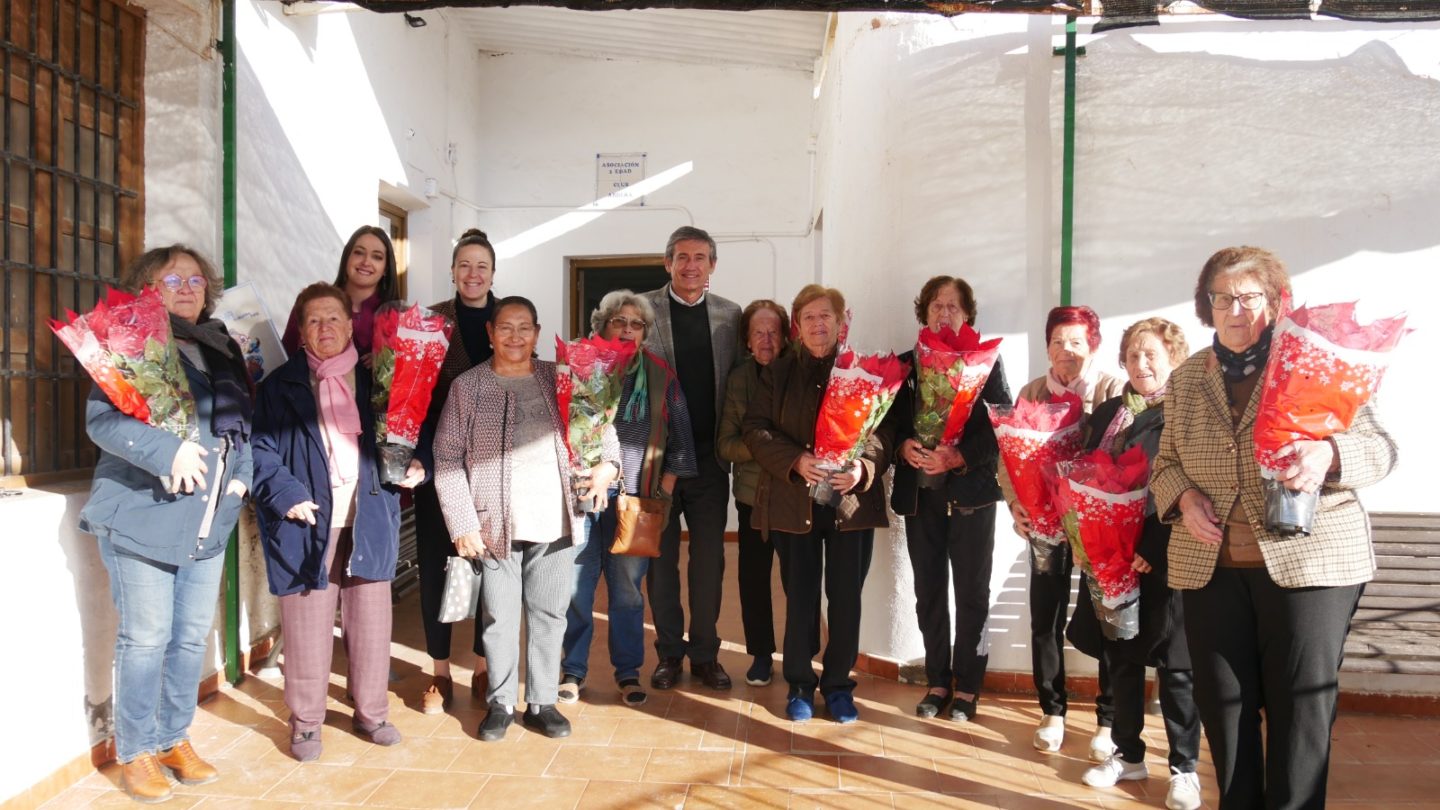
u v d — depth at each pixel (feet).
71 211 11.09
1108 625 9.38
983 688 12.89
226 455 9.63
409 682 13.19
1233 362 7.89
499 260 24.35
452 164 22.63
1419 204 12.46
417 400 10.58
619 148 24.00
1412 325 12.53
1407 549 12.51
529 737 11.23
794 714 11.75
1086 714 12.20
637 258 24.38
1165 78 12.63
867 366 10.55
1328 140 12.53
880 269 13.10
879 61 13.12
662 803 9.57
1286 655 7.47
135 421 8.77
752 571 13.01
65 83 10.98
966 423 11.12
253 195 13.88
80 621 9.72
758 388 11.98
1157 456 8.57
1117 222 12.73
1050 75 12.61
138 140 12.25
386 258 12.05
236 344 10.05
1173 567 8.15
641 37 22.22
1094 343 10.66
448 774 10.20
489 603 11.20
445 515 10.84
